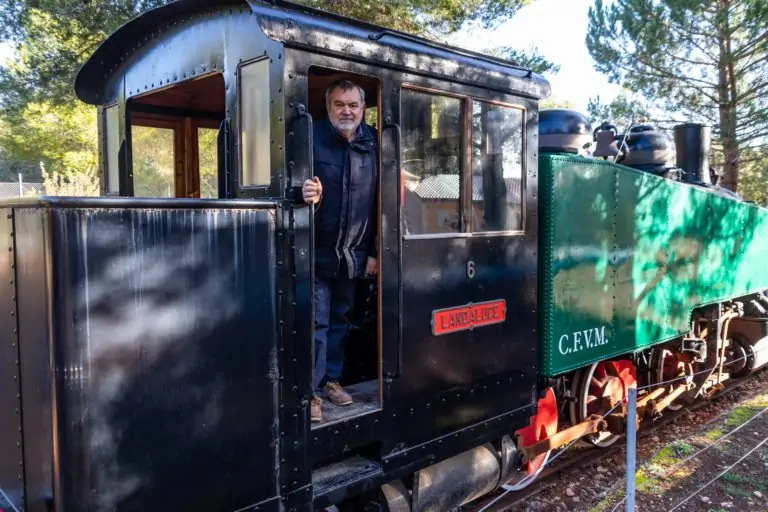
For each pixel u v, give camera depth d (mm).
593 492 4430
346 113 2746
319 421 2621
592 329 4234
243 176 2660
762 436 5480
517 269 3594
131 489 1992
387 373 2812
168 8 2910
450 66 3088
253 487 2322
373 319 3348
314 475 2740
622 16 13688
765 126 13031
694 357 5957
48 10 8922
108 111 3812
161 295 2049
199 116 3926
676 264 5324
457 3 9664
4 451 2152
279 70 2400
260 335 2328
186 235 2109
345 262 2943
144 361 2014
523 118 3635
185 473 2127
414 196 2973
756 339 7168
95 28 9039
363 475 2762
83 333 1876
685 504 4180
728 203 6301
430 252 3025
